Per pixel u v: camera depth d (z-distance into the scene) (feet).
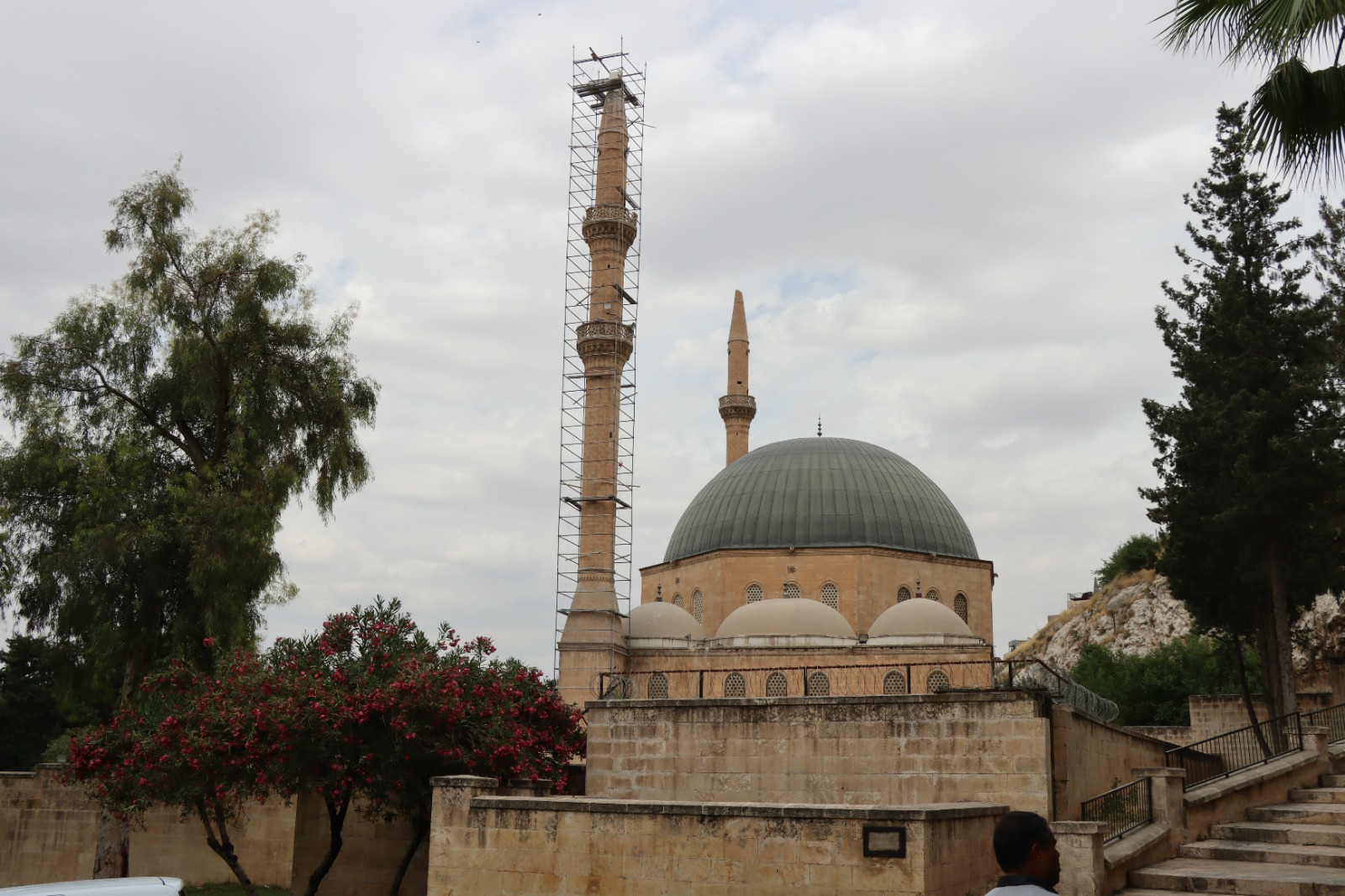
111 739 89.30
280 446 116.06
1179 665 202.49
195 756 81.87
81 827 125.90
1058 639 270.67
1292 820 79.30
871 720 80.07
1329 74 58.95
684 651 174.60
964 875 60.70
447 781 68.03
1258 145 62.18
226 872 117.19
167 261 115.24
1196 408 112.47
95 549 103.09
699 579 208.64
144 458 111.65
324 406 116.78
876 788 79.05
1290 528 106.01
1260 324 111.14
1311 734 90.17
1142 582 257.34
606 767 87.51
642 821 62.34
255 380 114.42
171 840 118.73
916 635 168.96
